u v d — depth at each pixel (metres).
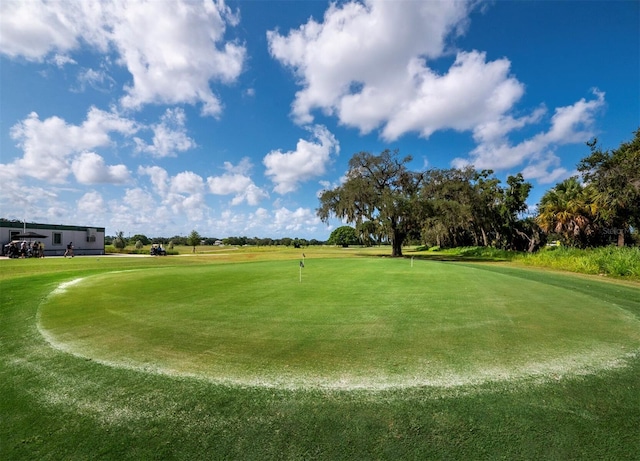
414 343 4.28
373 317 5.57
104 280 10.24
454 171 34.34
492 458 2.25
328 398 2.96
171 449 2.37
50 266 18.58
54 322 5.47
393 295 7.57
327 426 2.59
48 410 2.86
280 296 7.48
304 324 5.17
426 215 30.00
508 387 3.13
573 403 2.88
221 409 2.82
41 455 2.32
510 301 6.90
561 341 4.38
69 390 3.18
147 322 5.36
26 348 4.29
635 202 22.12
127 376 3.43
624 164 21.41
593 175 23.73
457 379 3.28
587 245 28.17
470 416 2.69
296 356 3.88
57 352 4.12
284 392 3.06
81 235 38.28
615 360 3.76
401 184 34.78
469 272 12.63
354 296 7.45
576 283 11.41
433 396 2.98
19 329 5.12
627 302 7.71
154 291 8.20
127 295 7.67
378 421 2.64
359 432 2.52
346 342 4.33
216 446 2.40
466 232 50.03
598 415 2.71
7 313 6.14
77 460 2.27
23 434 2.55
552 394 3.02
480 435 2.47
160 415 2.76
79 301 7.05
